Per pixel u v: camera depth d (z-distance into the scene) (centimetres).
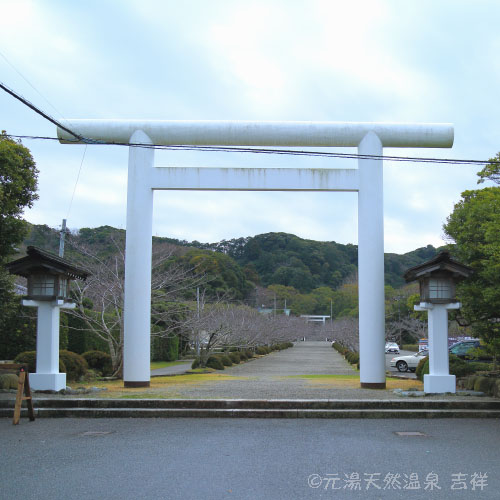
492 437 844
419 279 1258
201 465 675
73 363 1503
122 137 1434
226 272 6450
